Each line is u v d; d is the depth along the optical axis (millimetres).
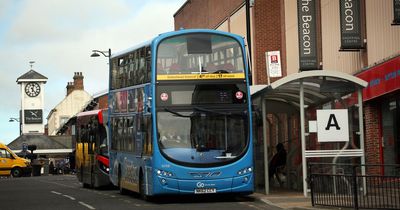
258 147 23281
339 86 18641
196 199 19719
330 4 25578
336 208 14844
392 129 20875
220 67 18750
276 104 22078
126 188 22062
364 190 14008
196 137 18172
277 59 23234
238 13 39125
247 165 18344
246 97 18703
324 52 26406
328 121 18234
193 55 18734
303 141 18547
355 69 23406
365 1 22172
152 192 18234
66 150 91562
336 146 19812
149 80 18844
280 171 22984
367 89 21625
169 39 18734
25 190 27656
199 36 18891
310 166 16000
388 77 19844
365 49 22328
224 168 18109
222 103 18516
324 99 20422
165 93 18359
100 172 26641
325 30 26250
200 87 18531
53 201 20547
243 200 19109
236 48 19031
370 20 21812
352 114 22312
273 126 26984
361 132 18578
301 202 17125
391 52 20266
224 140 18297
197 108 18359
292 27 31375
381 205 13547
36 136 92875
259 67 35656
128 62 21969
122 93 22703
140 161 19844
